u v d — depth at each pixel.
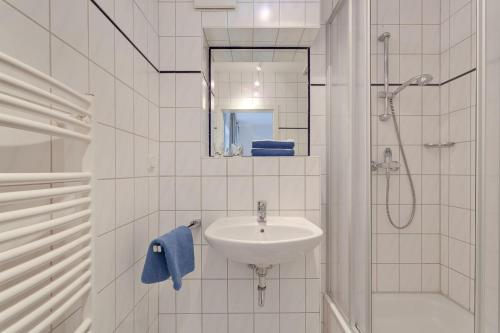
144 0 1.49
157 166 1.70
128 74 1.29
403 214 1.68
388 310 1.63
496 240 0.72
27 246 0.56
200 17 1.74
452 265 1.57
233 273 1.73
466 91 1.47
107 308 1.10
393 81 1.64
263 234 1.61
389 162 1.66
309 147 1.90
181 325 1.73
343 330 1.43
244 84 1.95
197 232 1.73
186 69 1.74
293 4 1.74
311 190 1.72
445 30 1.59
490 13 0.74
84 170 0.84
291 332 1.72
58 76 0.81
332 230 1.78
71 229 0.74
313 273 1.73
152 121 1.62
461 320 1.47
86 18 0.95
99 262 1.04
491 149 0.74
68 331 0.84
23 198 0.55
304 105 1.94
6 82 0.51
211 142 1.94
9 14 0.64
